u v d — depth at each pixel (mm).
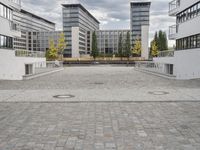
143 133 6262
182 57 25125
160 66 33219
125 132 6348
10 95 12508
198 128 6672
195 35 22938
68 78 24844
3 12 25531
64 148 5242
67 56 103688
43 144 5488
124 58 84062
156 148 5227
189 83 18750
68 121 7441
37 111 8812
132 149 5172
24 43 103312
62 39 73500
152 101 10703
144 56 93625
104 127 6801
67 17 108000
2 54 23500
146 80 22172
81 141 5676
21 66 27969
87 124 7105
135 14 112375
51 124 7105
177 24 29047
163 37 82875
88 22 130750
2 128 6734
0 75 23219
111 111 8797
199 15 21781
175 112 8570
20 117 7941
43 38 104500
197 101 10656
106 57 88062
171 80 21984
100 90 14641
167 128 6688
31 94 12883
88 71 38531
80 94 12891
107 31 113500
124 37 111562
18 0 30094
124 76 27500
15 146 5375
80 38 102188
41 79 23688
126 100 10953
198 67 21391
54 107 9523
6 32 26141
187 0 24906
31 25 110625
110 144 5477
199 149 5156
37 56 35125
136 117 7910
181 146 5336
